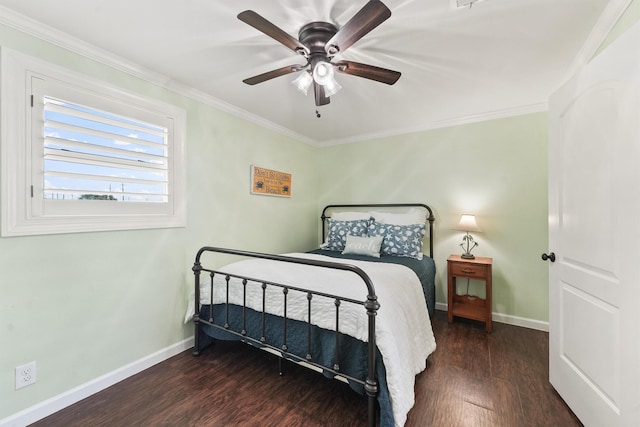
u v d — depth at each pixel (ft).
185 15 4.55
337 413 4.88
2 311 4.45
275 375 6.05
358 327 4.63
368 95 7.69
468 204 9.51
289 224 11.11
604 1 4.18
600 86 4.13
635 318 3.53
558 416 4.80
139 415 4.87
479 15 4.50
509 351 7.05
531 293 8.55
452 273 8.77
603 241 4.09
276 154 10.40
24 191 4.64
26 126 4.65
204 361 6.61
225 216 8.35
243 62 6.06
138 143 6.21
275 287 5.78
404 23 4.69
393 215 9.95
